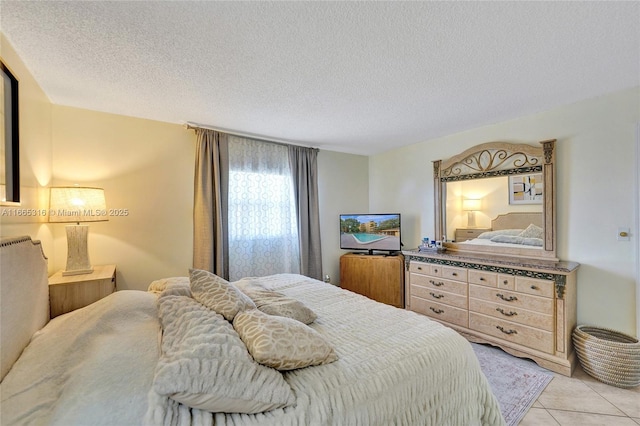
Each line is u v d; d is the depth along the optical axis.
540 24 1.40
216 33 1.45
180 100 2.31
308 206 3.81
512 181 2.84
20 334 1.15
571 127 2.47
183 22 1.37
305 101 2.35
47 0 1.21
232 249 3.23
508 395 1.93
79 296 1.97
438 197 3.47
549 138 2.59
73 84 2.02
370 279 3.78
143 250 2.76
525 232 2.73
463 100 2.37
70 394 0.79
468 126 3.08
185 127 2.97
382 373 1.13
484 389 1.44
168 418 0.78
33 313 1.34
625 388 1.97
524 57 1.71
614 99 2.24
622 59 1.73
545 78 1.99
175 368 0.81
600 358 2.05
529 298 2.34
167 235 2.87
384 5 1.27
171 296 1.38
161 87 2.07
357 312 1.73
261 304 1.54
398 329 1.49
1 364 0.98
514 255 2.80
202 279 1.47
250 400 0.88
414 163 3.86
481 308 2.65
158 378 0.78
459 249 3.25
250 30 1.43
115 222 2.63
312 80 1.98
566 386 2.02
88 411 0.74
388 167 4.25
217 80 1.97
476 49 1.62
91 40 1.50
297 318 1.50
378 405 1.05
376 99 2.33
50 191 2.07
